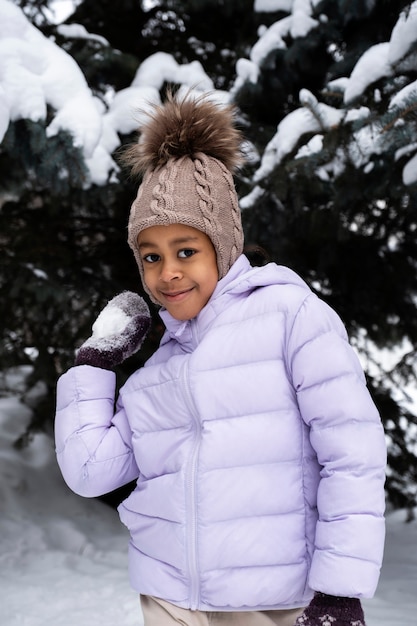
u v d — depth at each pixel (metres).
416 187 2.84
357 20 3.42
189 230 1.52
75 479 1.64
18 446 4.56
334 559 1.31
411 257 4.31
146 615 1.51
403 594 3.27
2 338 4.14
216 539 1.42
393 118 2.58
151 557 1.51
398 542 4.11
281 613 1.49
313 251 4.20
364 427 1.38
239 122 3.60
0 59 2.92
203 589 1.43
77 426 1.65
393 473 4.51
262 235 3.55
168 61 3.71
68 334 4.25
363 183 3.11
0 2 3.06
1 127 2.74
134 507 1.56
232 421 1.46
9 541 3.92
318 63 3.61
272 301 1.50
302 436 1.45
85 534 4.14
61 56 3.06
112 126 3.39
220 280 1.57
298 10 3.45
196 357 1.50
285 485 1.43
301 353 1.44
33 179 3.53
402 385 4.34
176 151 1.56
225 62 4.45
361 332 4.68
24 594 3.25
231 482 1.43
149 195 1.53
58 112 2.95
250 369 1.47
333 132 2.84
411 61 2.75
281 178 3.07
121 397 1.64
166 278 1.51
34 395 5.02
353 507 1.33
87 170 3.00
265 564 1.41
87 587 3.35
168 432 1.53
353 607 1.31
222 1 4.07
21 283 3.79
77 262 4.29
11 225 4.12
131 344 1.72
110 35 4.52
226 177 1.58
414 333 4.45
